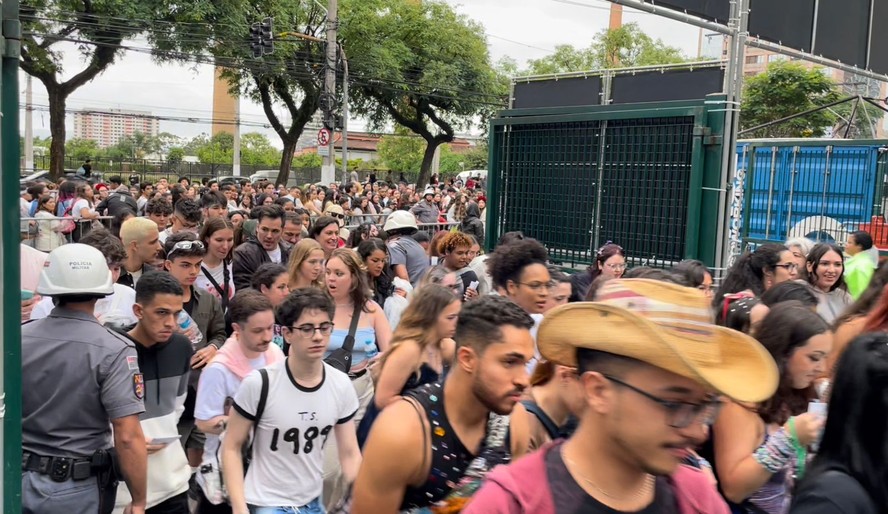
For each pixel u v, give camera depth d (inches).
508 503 69.2
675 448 65.6
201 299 215.9
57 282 134.4
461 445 101.0
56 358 133.8
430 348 147.5
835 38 390.6
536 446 104.8
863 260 290.0
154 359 162.7
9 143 96.6
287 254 307.4
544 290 174.7
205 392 165.9
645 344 62.9
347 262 205.6
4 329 99.4
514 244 178.4
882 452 80.5
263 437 150.0
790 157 510.9
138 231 228.5
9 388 100.0
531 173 363.9
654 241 313.4
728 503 114.3
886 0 425.1
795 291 167.8
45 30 1135.6
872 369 81.1
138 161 2470.5
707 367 67.0
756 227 529.3
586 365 69.1
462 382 100.7
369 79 1435.8
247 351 170.2
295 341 148.4
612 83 339.3
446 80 1505.9
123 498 157.2
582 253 341.7
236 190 860.0
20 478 102.0
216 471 164.2
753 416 114.4
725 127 285.6
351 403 157.0
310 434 151.3
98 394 135.6
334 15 1040.8
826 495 79.9
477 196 1065.5
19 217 99.1
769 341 123.6
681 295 68.1
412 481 99.7
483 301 100.7
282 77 1402.6
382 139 2832.2
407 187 1277.1
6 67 95.6
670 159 306.8
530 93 374.6
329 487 169.3
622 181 324.5
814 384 126.6
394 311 250.4
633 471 68.7
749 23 337.4
